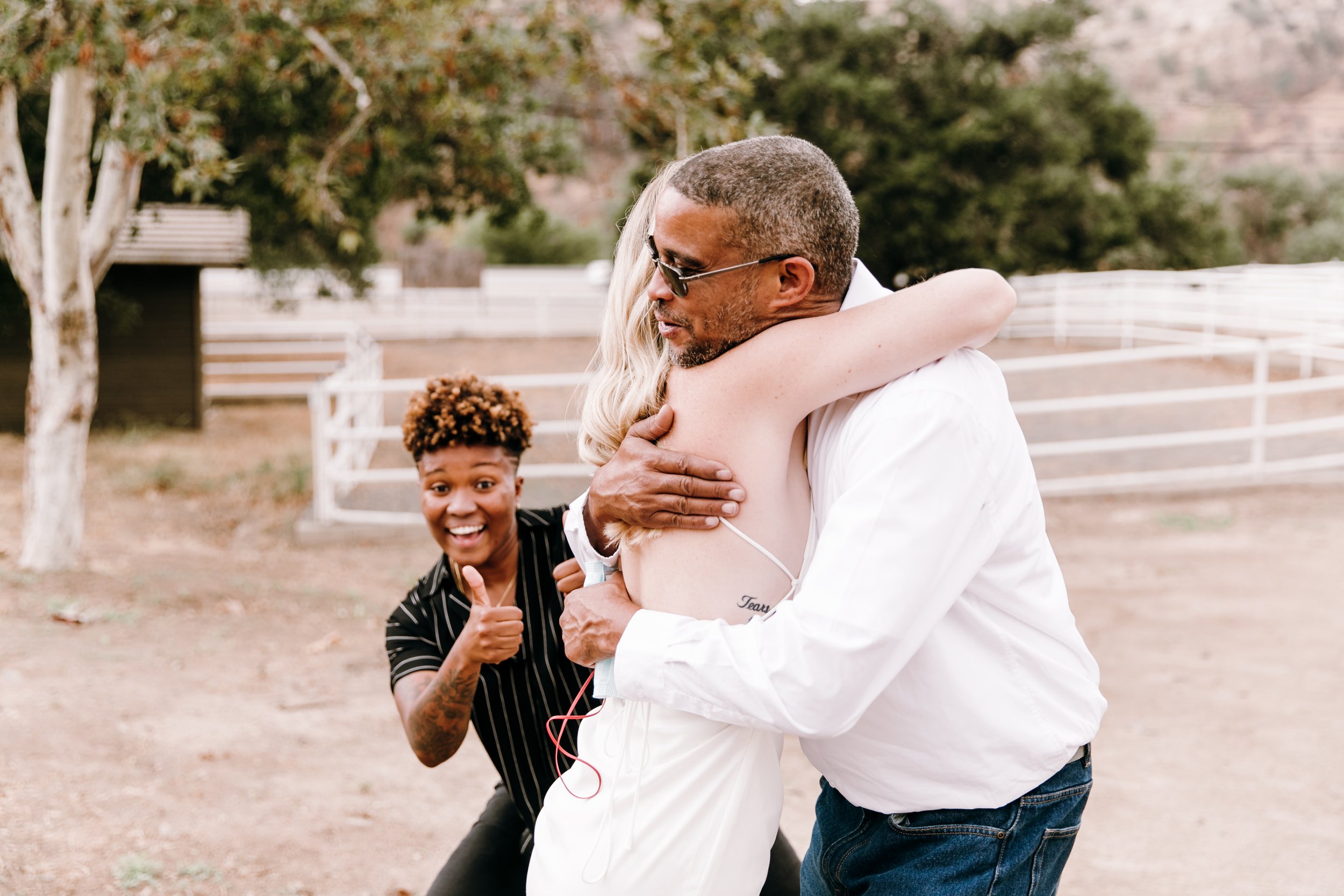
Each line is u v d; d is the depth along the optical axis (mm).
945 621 1588
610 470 1619
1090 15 25469
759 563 1561
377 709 5355
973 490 1492
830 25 22797
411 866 3748
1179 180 32031
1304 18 111688
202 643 6172
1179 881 3830
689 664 1501
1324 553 8398
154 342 16281
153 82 6973
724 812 1582
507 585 2170
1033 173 23703
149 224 16250
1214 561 8289
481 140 10391
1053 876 1689
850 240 1568
